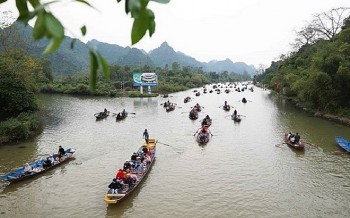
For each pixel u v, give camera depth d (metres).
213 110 59.44
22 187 21.28
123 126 42.84
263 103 71.62
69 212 18.11
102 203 19.17
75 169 24.86
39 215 17.75
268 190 21.11
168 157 28.25
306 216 17.70
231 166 25.84
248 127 41.91
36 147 31.11
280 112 55.56
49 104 67.88
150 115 52.78
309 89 49.81
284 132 38.41
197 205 18.97
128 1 1.36
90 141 33.97
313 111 52.97
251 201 19.50
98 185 21.78
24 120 36.94
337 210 18.34
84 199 19.69
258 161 27.11
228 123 45.12
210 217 17.56
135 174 22.48
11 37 47.50
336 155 28.48
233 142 33.75
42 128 40.59
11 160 27.02
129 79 123.81
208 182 22.42
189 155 28.94
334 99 48.03
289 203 19.23
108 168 25.20
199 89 125.88
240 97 88.06
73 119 48.25
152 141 31.64
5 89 37.06
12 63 40.88
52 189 21.05
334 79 46.56
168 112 56.25
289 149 30.70
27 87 41.62
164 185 21.88
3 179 21.53
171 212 18.12
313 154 28.92
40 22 1.15
